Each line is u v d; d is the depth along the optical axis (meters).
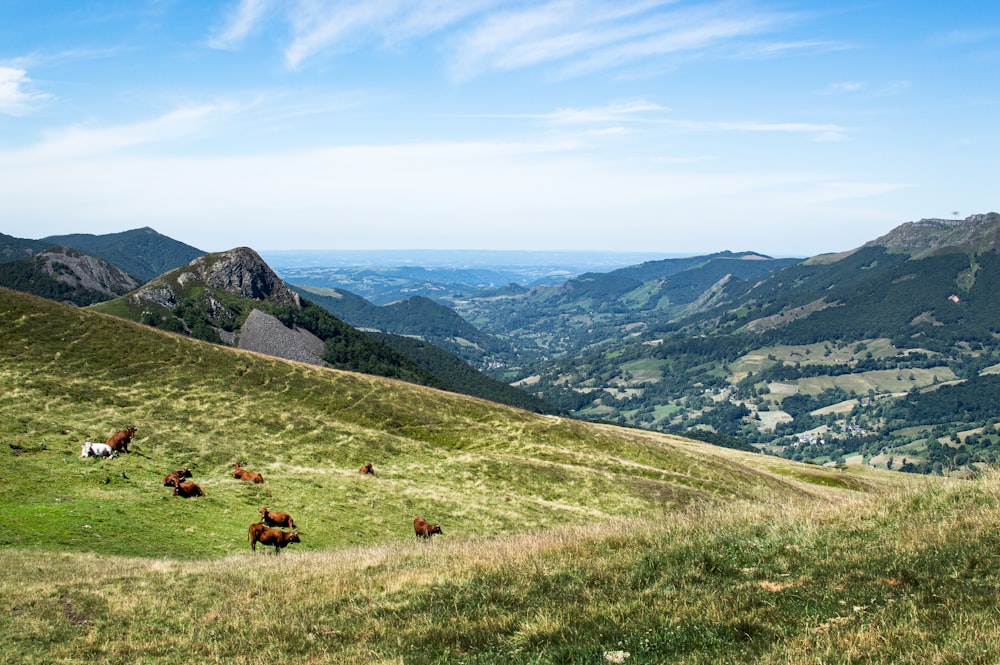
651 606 10.63
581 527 18.59
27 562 17.59
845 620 8.90
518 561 14.43
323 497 32.66
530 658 9.41
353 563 17.33
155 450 34.44
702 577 11.80
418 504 34.78
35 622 12.80
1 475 25.55
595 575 12.67
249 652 11.22
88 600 14.33
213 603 14.29
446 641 10.57
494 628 10.73
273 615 12.98
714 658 8.41
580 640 9.67
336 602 13.41
